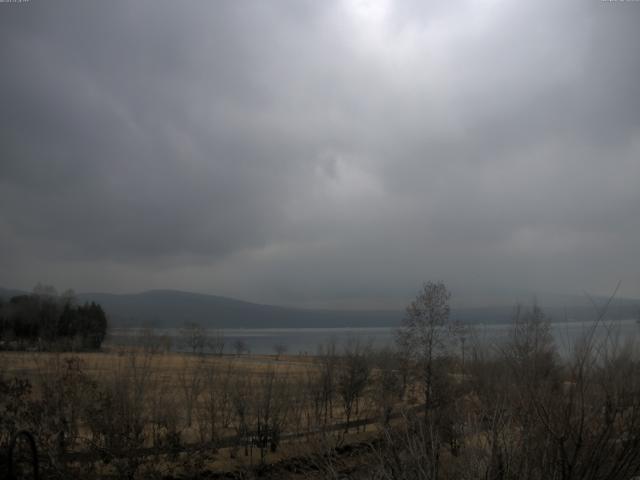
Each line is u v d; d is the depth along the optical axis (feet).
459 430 25.25
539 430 20.58
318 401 105.91
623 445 19.26
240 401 93.35
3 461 47.96
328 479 28.37
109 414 65.46
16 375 55.52
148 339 110.32
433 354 80.07
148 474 68.95
